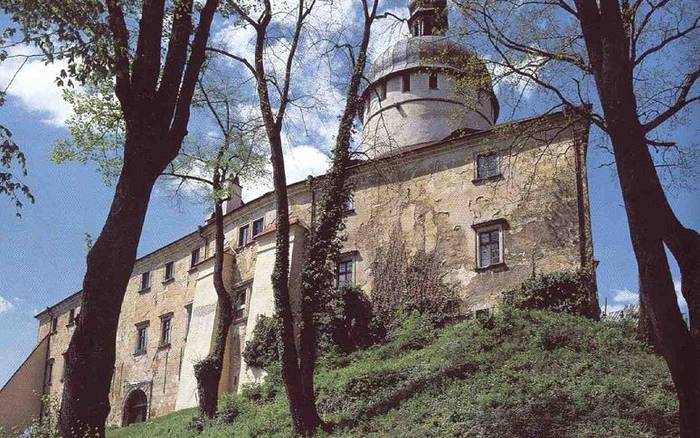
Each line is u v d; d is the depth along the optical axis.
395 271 32.56
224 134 25.97
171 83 11.06
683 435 9.38
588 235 28.33
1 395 52.91
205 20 12.07
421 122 42.41
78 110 21.64
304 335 19.45
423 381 20.23
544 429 15.02
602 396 16.27
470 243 31.14
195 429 25.09
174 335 43.72
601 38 10.98
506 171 31.27
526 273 29.09
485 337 22.64
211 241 43.66
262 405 25.28
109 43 10.88
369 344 30.41
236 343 37.31
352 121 21.97
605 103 10.58
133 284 48.91
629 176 10.09
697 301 9.48
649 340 20.41
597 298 27.17
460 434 15.65
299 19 21.36
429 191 33.28
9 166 11.21
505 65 20.81
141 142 10.62
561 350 20.41
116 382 46.53
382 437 16.73
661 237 9.81
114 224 10.19
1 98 11.24
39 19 10.77
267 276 35.91
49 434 10.10
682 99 19.48
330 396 21.91
